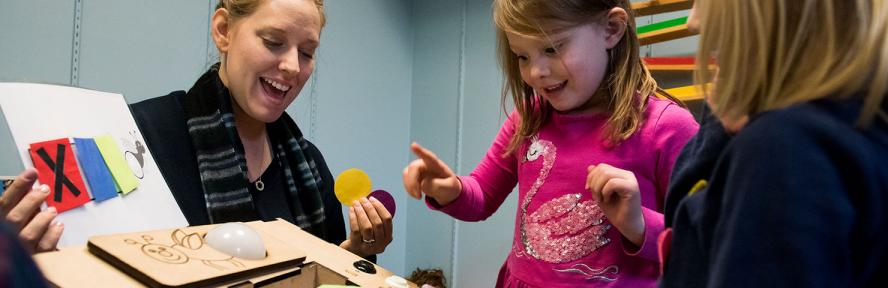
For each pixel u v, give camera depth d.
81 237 0.76
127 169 0.88
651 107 0.86
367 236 1.03
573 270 0.83
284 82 1.05
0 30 1.41
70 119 0.84
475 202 0.98
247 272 0.64
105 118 0.91
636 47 0.90
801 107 0.38
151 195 0.90
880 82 0.37
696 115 1.62
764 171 0.36
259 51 1.01
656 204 0.83
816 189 0.34
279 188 1.20
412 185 0.89
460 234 2.59
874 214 0.34
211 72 1.14
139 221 0.85
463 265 2.56
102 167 0.83
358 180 1.05
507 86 1.04
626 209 0.70
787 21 0.40
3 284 0.21
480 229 2.51
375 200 1.04
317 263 0.75
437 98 2.70
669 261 0.51
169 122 1.09
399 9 2.73
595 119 0.89
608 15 0.86
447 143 2.64
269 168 1.20
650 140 0.83
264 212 1.14
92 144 0.84
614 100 0.87
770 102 0.40
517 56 0.94
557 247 0.86
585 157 0.86
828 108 0.38
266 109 1.06
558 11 0.81
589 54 0.85
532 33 0.83
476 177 1.06
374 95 2.57
